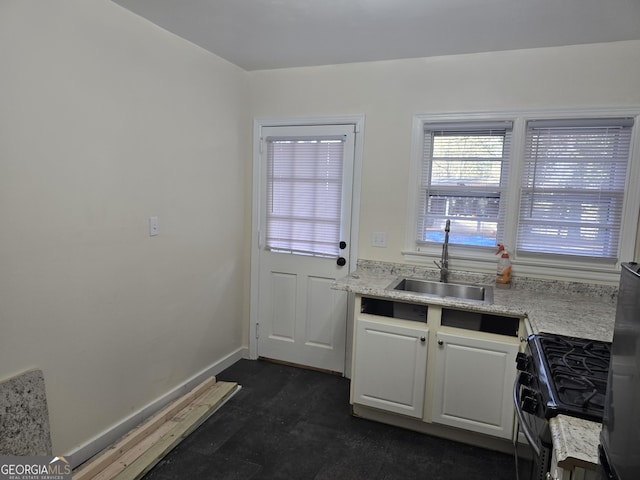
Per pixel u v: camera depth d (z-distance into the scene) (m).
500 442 2.35
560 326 1.92
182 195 2.70
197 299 2.94
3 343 1.73
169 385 2.73
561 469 1.02
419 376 2.42
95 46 2.04
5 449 1.72
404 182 2.94
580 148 2.54
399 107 2.90
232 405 2.79
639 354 0.71
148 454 2.18
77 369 2.07
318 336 3.31
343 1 2.04
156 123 2.45
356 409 2.67
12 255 1.74
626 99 2.41
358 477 2.12
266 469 2.17
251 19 2.27
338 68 3.04
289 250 3.33
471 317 2.45
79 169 2.00
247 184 3.39
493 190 2.76
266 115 3.29
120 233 2.26
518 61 2.60
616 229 2.52
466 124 2.76
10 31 1.67
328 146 3.13
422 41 2.52
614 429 0.81
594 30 2.25
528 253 2.72
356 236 3.12
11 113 1.69
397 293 2.42
